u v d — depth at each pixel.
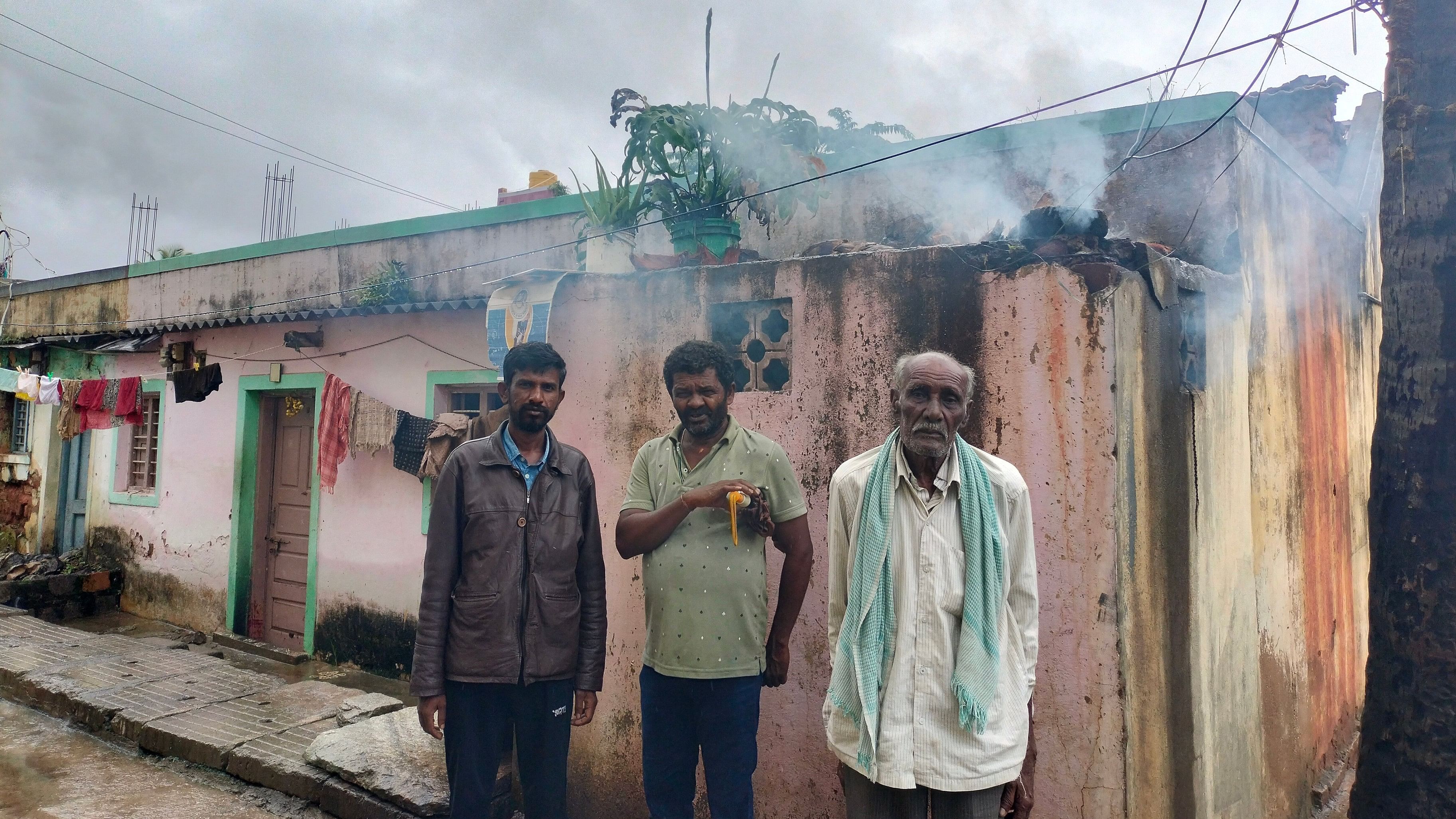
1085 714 2.70
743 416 3.49
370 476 7.34
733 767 2.69
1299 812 4.27
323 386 7.71
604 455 3.80
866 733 2.19
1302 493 4.62
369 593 7.27
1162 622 2.93
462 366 6.84
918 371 2.26
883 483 2.31
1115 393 2.72
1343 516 5.49
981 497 2.25
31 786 4.27
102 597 9.26
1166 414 3.06
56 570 9.55
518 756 3.17
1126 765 2.63
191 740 4.51
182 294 9.93
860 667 2.23
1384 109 2.70
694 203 4.01
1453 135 2.52
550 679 2.99
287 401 8.28
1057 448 2.81
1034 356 2.87
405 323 7.21
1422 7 2.59
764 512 2.68
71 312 11.11
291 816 3.92
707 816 3.50
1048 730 2.77
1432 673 2.51
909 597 2.25
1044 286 2.86
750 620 2.73
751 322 3.53
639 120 4.00
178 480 8.87
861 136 4.69
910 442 2.25
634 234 4.32
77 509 10.18
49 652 6.23
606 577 3.74
